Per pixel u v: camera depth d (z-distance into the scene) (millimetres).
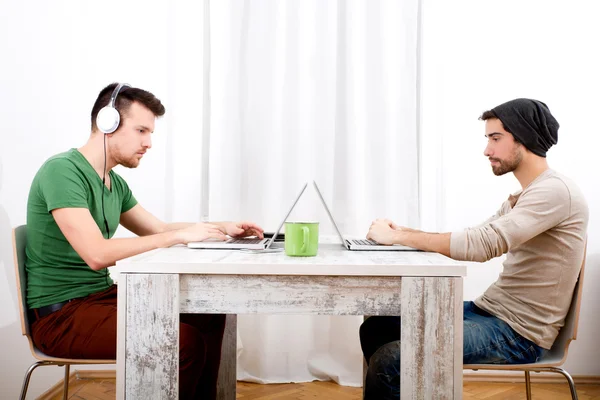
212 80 2375
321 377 2451
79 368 2445
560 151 2426
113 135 1653
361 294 1175
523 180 1646
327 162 2400
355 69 2406
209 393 1664
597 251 2434
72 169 1543
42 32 2312
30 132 2289
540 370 1477
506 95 2420
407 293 1161
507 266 1598
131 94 1658
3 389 2096
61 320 1490
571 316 1462
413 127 2387
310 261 1206
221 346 1759
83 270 1607
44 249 1562
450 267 1157
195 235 1474
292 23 2396
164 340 1166
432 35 2406
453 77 2418
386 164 2400
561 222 1474
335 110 2420
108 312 1481
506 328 1467
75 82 2344
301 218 2410
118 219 1778
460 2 2414
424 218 2432
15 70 2258
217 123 2383
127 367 1170
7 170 2240
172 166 2395
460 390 1164
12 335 2160
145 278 1164
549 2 2408
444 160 2422
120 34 2371
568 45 2406
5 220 2219
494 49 2418
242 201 2406
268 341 2426
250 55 2383
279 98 2410
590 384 2451
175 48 2377
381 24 2395
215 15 2367
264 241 1577
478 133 2426
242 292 1174
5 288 2174
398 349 1359
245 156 2408
